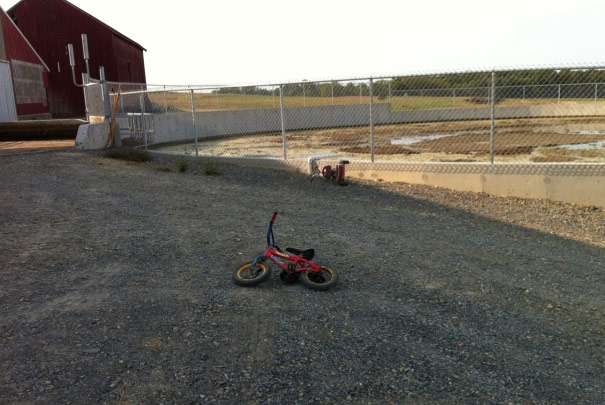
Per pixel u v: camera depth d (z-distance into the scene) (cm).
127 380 334
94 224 696
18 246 582
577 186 974
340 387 346
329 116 2962
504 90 3209
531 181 1009
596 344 435
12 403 301
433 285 549
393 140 2177
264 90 2486
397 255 643
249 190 1041
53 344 373
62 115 3091
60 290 473
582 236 787
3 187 898
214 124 2470
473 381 366
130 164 1297
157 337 394
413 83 3173
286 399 327
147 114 1789
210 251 615
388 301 500
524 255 675
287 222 782
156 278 517
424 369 378
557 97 3152
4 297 448
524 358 404
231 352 381
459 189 1078
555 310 500
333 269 543
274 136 2528
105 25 3066
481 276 586
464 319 469
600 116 2991
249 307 463
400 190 1071
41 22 3042
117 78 3166
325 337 416
